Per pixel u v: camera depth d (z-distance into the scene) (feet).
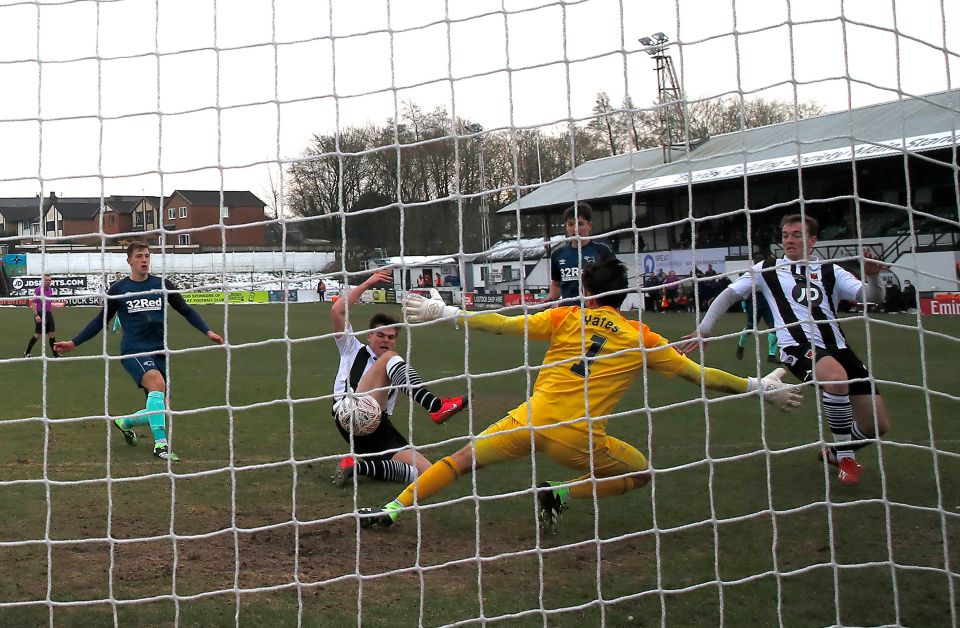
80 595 12.60
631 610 12.23
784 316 18.95
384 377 18.26
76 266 70.28
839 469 18.97
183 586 13.01
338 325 18.49
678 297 85.92
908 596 12.58
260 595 12.69
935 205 74.23
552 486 15.26
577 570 13.79
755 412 27.50
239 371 41.47
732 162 54.44
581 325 13.85
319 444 23.30
